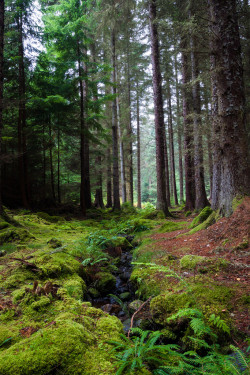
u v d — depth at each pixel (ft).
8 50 42.75
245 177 19.12
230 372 5.83
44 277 12.94
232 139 19.43
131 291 16.19
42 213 39.68
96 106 50.16
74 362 6.73
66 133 50.70
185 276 13.48
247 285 11.21
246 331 8.40
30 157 47.85
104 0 50.83
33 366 6.40
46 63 44.55
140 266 18.02
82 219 45.21
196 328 7.19
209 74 21.68
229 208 19.42
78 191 59.57
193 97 39.65
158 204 42.78
